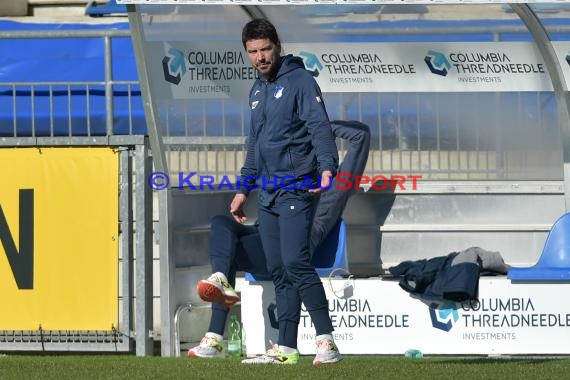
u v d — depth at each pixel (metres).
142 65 28.19
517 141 33.69
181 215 30.66
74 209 28.50
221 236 27.53
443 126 33.69
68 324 28.53
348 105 33.66
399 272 28.39
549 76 32.41
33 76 39.88
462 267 27.56
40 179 28.59
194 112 32.06
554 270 27.89
